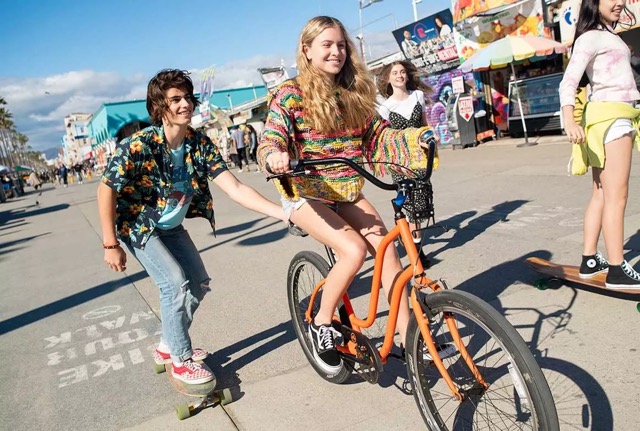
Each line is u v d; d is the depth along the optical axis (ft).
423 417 8.43
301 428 9.48
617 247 11.55
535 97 43.80
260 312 15.52
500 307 13.10
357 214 9.77
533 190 25.50
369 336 12.23
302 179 9.49
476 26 45.80
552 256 15.99
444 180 32.83
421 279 7.98
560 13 40.86
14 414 11.53
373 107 9.50
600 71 11.12
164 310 10.65
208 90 85.40
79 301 19.52
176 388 10.93
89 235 36.17
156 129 10.14
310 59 9.12
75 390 12.26
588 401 8.91
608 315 11.69
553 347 10.80
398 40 53.26
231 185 10.73
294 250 22.16
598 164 11.30
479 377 7.66
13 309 19.92
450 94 49.90
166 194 10.36
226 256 23.04
